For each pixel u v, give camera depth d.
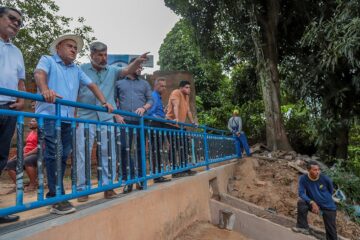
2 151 2.88
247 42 14.02
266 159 10.74
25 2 9.82
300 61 13.58
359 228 7.81
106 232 2.98
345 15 9.77
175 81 12.37
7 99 2.89
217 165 9.52
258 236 5.89
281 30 14.68
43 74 3.10
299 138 15.32
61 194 2.75
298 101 14.98
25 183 6.42
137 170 4.04
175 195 4.71
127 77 4.76
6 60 2.94
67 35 3.36
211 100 19.22
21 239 2.12
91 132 4.01
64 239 2.47
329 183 6.04
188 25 14.88
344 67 11.67
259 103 16.48
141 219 3.63
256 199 8.16
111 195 3.64
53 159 3.07
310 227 6.57
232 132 10.79
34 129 6.02
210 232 5.16
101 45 4.13
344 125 12.33
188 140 6.15
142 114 4.32
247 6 12.73
